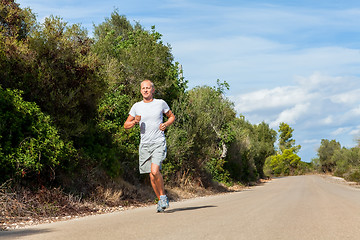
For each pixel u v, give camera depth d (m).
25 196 7.24
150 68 16.53
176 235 2.78
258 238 2.60
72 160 9.09
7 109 7.89
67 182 8.93
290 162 97.81
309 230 3.01
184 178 17.14
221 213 4.59
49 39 9.23
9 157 7.35
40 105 9.20
